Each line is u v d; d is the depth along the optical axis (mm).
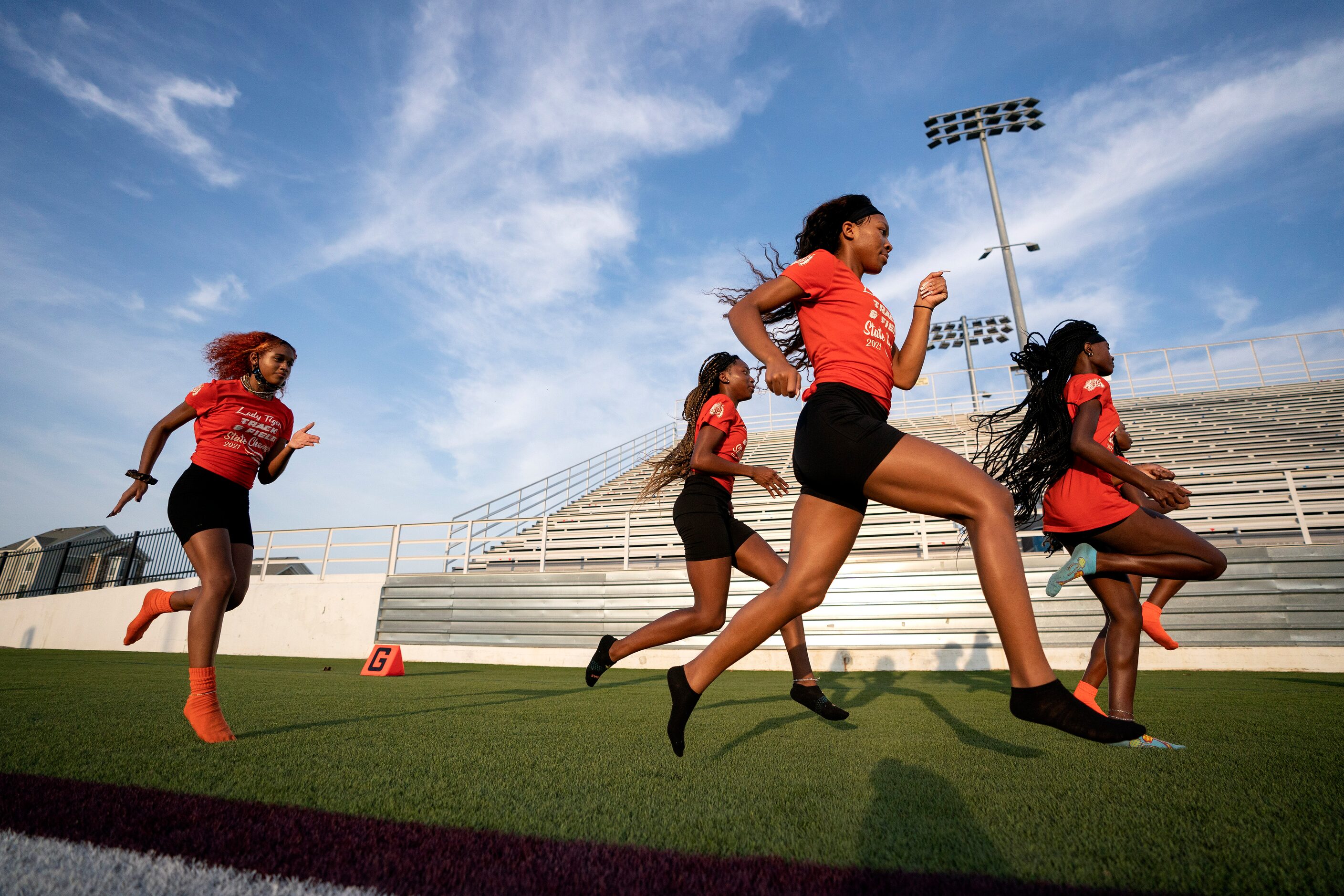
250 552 2936
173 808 1492
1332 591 7367
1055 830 1331
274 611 11438
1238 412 18406
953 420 21031
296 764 1982
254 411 2965
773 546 12375
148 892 1068
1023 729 2957
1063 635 7918
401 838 1301
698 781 1812
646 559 13875
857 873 1091
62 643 13359
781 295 1894
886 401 1909
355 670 7816
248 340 2996
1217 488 12453
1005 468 3074
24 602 14125
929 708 3980
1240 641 7492
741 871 1125
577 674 7703
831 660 8445
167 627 12438
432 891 1069
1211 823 1364
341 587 11273
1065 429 2863
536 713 3545
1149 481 2477
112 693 4129
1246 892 1019
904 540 12133
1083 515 2789
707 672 1905
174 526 2740
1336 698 4391
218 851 1244
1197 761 2074
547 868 1153
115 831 1352
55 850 1248
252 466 2992
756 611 1847
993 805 1536
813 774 1905
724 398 3316
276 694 4461
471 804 1549
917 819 1424
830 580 1820
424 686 5496
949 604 8438
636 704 4152
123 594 13117
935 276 2207
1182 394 22344
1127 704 2621
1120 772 1897
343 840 1299
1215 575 2590
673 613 3254
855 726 3084
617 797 1627
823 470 1744
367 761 2064
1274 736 2643
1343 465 12664
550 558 13938
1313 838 1250
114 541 14195
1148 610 3332
